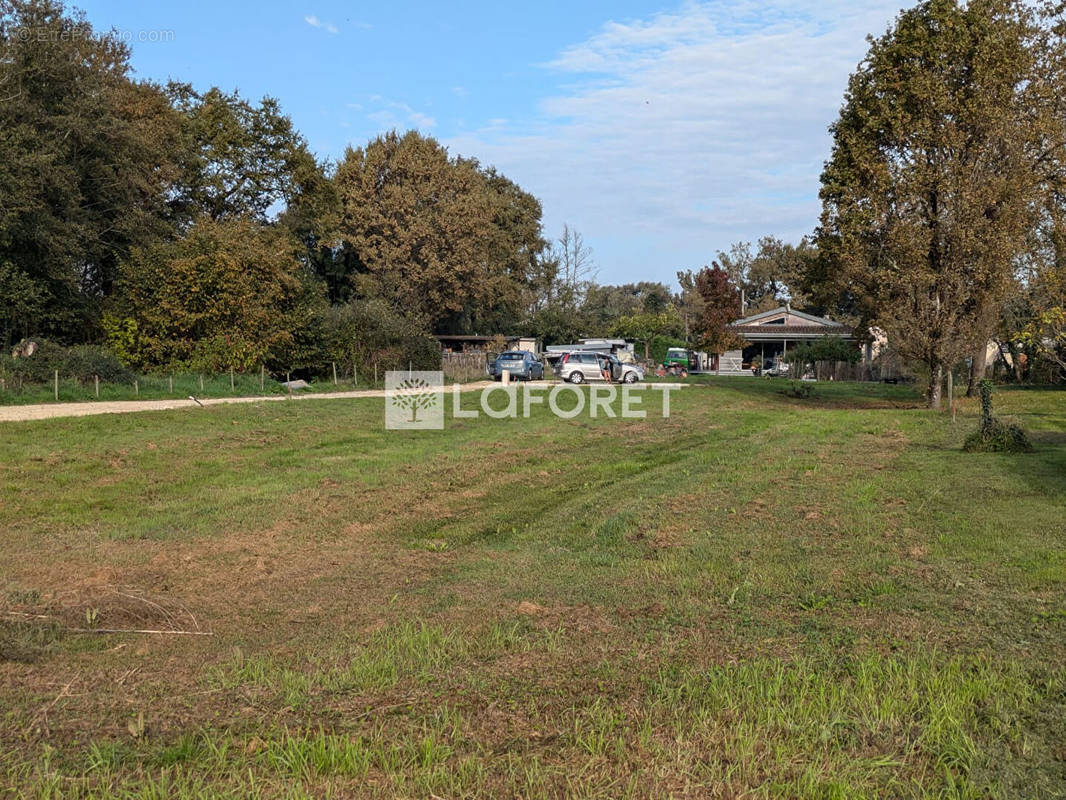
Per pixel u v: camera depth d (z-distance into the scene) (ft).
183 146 133.59
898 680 16.83
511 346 202.28
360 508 38.86
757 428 74.23
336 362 125.08
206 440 57.67
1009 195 84.99
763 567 27.27
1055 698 15.98
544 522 36.47
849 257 91.97
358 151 184.14
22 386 79.66
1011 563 26.48
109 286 122.42
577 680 17.37
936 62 89.30
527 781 12.80
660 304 340.39
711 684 16.81
